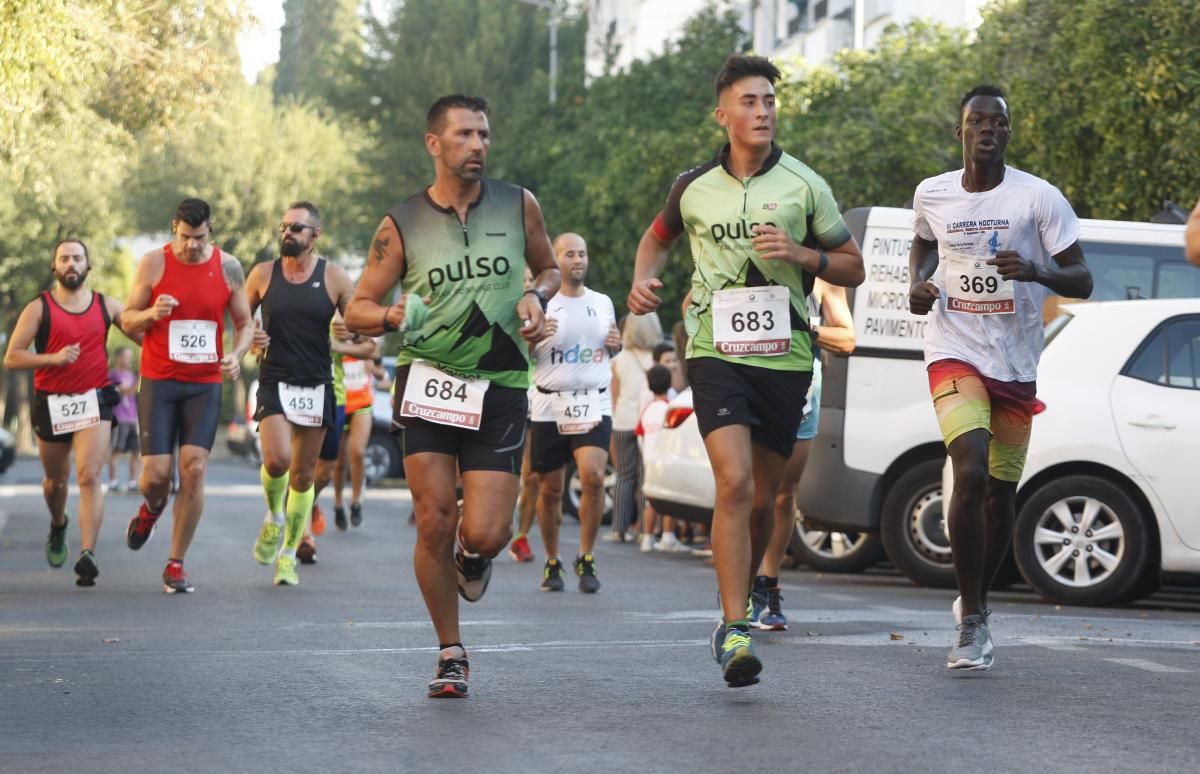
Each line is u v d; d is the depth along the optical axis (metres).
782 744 8.06
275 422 16.62
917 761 7.65
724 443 9.91
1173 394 15.85
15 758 7.79
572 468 28.78
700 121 47.84
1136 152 25.47
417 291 9.60
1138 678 10.28
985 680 10.16
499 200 9.73
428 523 9.55
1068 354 16.31
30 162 28.31
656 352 24.70
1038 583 16.11
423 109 70.25
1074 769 7.48
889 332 17.97
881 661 11.05
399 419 9.59
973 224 10.66
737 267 10.21
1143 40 25.81
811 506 18.16
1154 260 17.83
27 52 22.58
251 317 16.52
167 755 7.86
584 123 56.81
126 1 28.55
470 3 72.94
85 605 14.89
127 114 31.08
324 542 23.06
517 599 15.82
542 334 9.45
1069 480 16.06
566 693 9.70
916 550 17.73
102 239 73.62
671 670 10.69
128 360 39.03
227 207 79.00
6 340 80.12
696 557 21.98
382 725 8.64
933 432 17.72
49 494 17.59
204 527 25.80
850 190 33.53
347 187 80.88
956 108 31.12
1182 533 15.69
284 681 10.19
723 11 57.84
